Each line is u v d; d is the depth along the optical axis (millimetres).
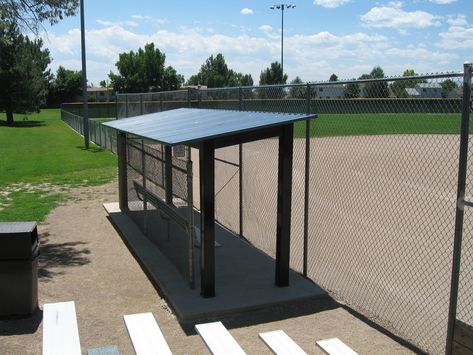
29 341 4848
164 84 100938
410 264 6715
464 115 3873
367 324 5211
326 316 5453
